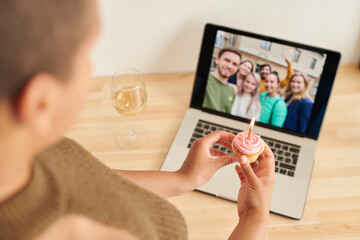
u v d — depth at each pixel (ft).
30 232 0.91
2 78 0.74
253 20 3.44
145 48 3.68
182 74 3.92
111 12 3.33
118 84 3.43
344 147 3.25
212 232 2.77
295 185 2.94
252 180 2.09
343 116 3.48
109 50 3.66
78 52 0.84
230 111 3.38
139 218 1.19
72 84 0.86
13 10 0.70
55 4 0.74
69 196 1.03
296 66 3.07
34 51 0.74
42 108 0.81
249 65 3.19
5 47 0.72
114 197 1.16
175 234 1.46
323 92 3.06
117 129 3.43
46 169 1.07
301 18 3.40
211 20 3.45
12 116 0.79
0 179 0.88
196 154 2.23
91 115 3.55
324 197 2.93
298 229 2.77
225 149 3.11
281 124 3.27
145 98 3.13
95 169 1.32
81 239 1.04
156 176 2.10
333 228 2.76
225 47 3.19
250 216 2.06
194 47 3.70
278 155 3.13
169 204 1.44
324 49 2.95
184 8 3.34
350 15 3.36
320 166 3.13
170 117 3.53
